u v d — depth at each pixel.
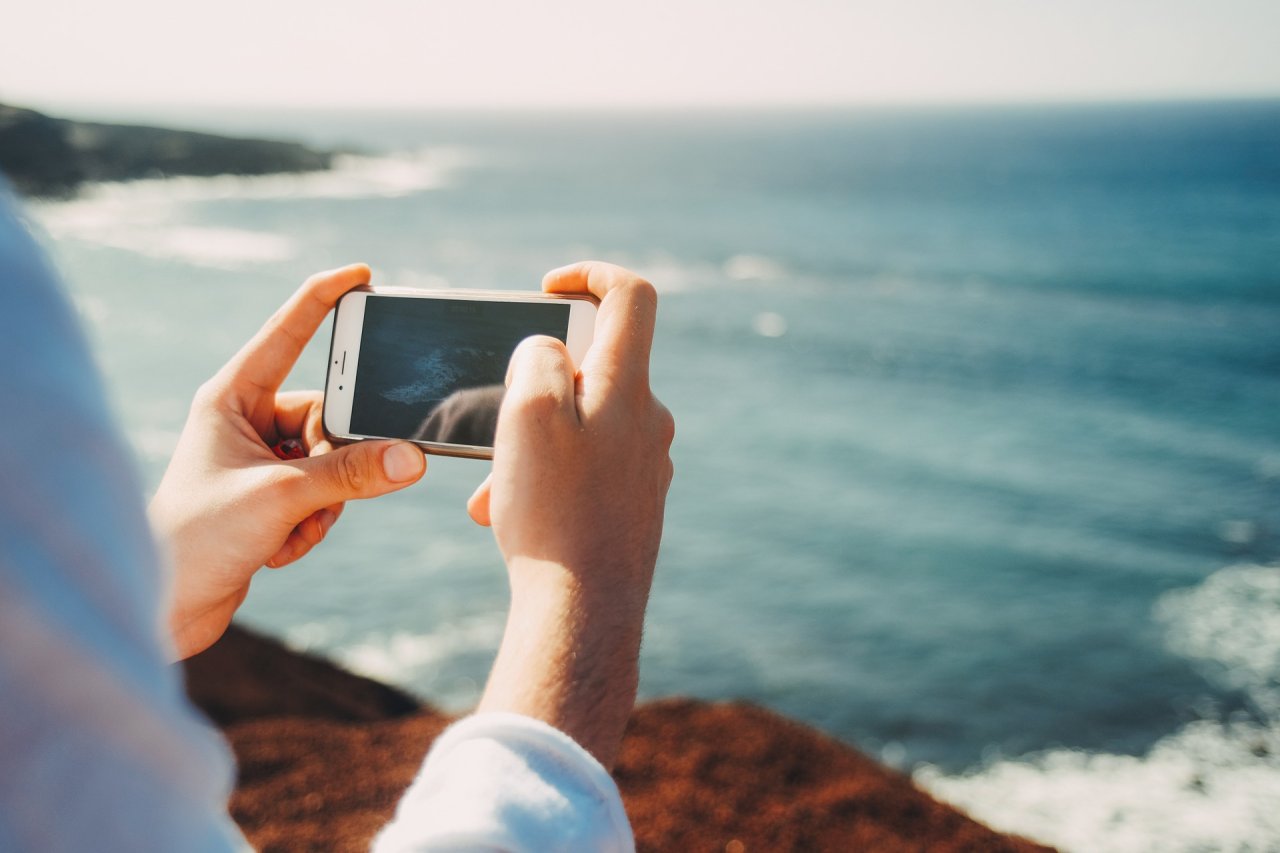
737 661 16.17
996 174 120.56
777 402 32.12
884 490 24.25
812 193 104.31
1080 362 37.34
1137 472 25.55
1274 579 18.92
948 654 16.25
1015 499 23.69
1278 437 28.17
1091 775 12.75
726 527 21.80
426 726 5.61
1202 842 11.12
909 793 5.38
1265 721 13.82
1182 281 54.38
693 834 4.93
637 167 146.75
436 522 20.00
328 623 16.19
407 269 59.59
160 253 56.47
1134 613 17.72
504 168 144.12
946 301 49.75
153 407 25.89
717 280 56.31
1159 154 145.75
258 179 106.44
